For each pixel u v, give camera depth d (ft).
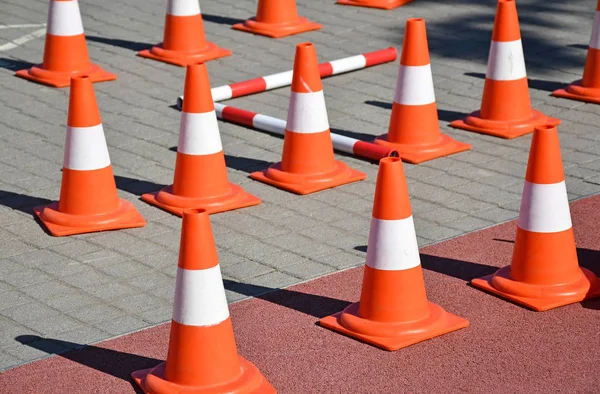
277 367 25.94
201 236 24.21
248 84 46.65
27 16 58.95
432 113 40.06
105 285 30.63
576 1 60.80
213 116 35.50
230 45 53.67
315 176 37.29
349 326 27.43
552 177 28.58
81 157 34.09
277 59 51.70
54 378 25.59
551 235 28.73
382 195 26.91
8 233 34.14
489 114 42.24
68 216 34.27
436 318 27.53
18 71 49.93
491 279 29.94
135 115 44.96
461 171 38.68
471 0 60.80
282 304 29.17
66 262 32.14
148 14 59.16
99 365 26.18
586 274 29.68
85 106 33.94
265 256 32.27
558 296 28.66
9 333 27.86
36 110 45.57
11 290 30.32
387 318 27.17
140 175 38.88
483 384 24.97
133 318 28.63
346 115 44.73
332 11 59.06
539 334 27.22
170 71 50.37
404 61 39.52
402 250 27.02
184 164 35.55
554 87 47.26
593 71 45.39
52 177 38.78
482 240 32.99
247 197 36.27
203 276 24.26
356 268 31.35
